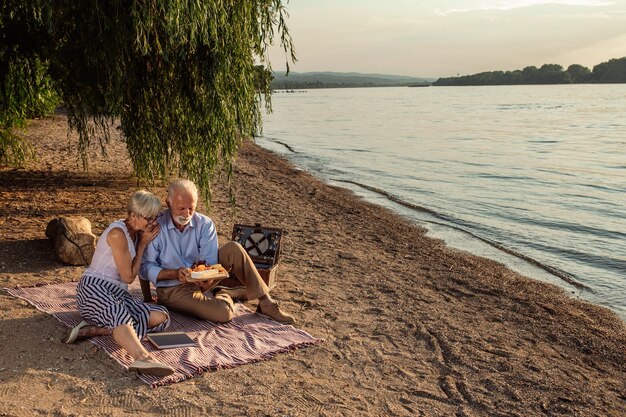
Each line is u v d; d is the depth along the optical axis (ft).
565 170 79.41
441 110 286.66
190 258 18.19
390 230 40.83
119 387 14.02
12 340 16.06
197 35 24.76
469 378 16.98
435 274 29.53
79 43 25.91
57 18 24.59
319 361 16.78
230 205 42.42
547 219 47.80
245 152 90.58
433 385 16.22
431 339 19.58
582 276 32.50
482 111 272.31
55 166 49.44
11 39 31.45
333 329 19.51
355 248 33.58
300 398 14.43
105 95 27.02
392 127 168.04
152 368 14.30
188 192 17.33
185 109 28.78
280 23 27.37
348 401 14.62
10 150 50.06
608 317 25.39
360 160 88.28
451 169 79.41
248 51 26.91
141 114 30.89
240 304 19.76
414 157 93.56
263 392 14.49
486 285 28.45
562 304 26.76
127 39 24.18
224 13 23.95
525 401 15.87
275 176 64.54
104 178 44.98
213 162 29.01
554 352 20.16
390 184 65.10
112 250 15.42
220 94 26.30
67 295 19.58
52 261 23.54
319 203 48.96
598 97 469.16
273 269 21.83
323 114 252.01
